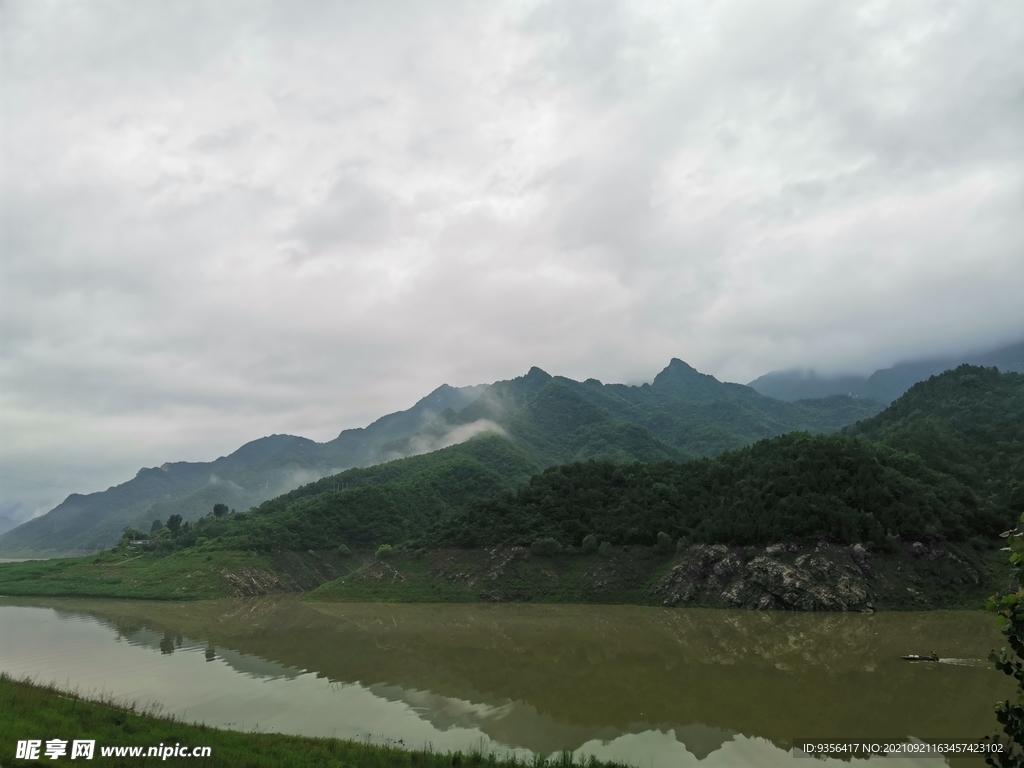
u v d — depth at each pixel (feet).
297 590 508.53
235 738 111.45
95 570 563.48
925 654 224.74
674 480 484.74
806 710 160.56
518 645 260.83
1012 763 39.81
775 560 355.97
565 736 145.89
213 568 505.25
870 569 340.18
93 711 108.27
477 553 454.40
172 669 218.79
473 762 113.19
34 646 266.16
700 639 265.13
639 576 401.29
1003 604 39.81
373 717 161.48
